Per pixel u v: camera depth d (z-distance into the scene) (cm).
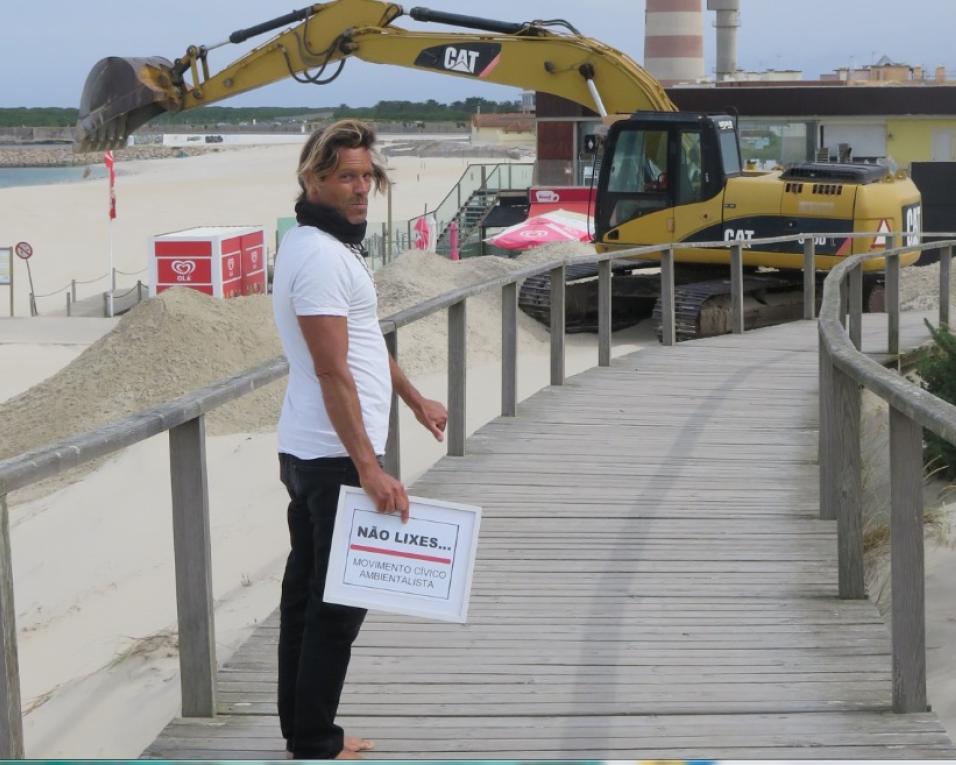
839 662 610
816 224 2103
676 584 728
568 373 1845
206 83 2425
